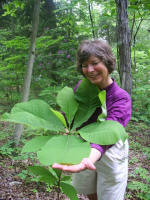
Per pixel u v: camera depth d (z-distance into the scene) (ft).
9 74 16.25
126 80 11.83
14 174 7.84
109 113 3.61
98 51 3.34
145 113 16.40
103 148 2.85
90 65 3.40
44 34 19.13
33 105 2.68
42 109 2.69
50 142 2.05
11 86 17.31
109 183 4.48
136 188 7.25
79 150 1.91
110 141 2.15
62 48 17.51
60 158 1.77
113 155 4.25
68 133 2.63
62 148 1.95
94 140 2.17
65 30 18.37
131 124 15.17
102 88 3.92
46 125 2.52
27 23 19.63
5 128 13.08
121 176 4.48
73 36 18.03
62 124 2.72
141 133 13.93
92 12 16.57
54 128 2.57
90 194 5.43
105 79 3.71
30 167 3.10
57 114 2.48
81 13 16.93
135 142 12.28
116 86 3.94
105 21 14.76
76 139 2.19
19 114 2.43
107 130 2.24
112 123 2.39
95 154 2.70
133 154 10.78
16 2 10.72
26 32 18.98
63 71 16.30
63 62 17.22
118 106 3.62
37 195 6.74
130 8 8.65
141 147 11.60
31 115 2.50
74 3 13.93
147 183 8.05
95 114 3.94
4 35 18.31
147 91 17.58
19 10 18.83
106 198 4.57
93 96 2.99
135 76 17.79
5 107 16.63
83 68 3.51
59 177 3.01
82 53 3.40
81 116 2.92
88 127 2.53
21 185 7.22
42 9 20.01
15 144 9.93
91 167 2.22
